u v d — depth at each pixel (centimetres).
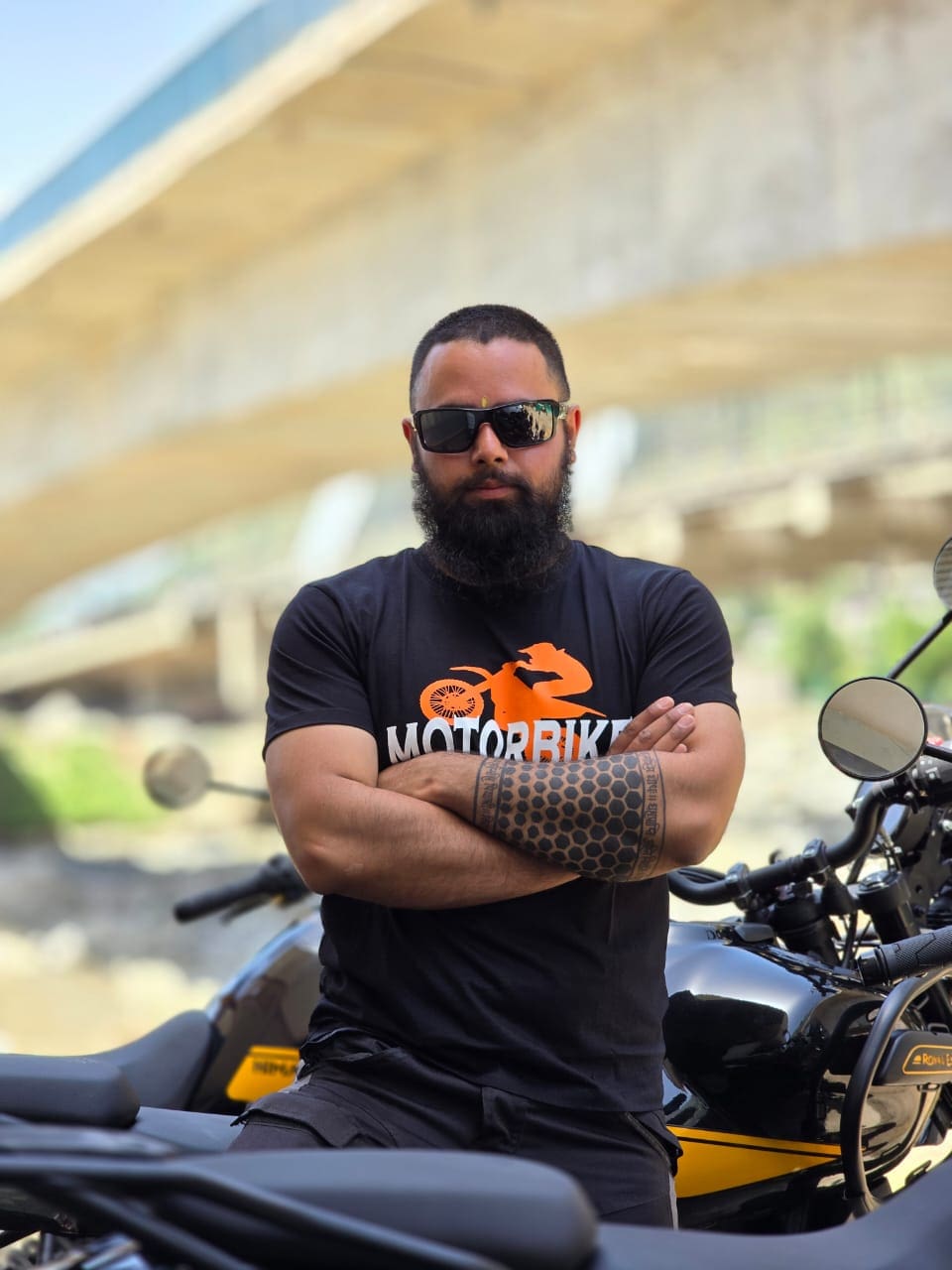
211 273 1753
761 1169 233
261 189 1511
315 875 212
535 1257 140
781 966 242
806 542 2519
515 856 208
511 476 223
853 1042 234
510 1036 204
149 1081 269
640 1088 209
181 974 1273
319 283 1595
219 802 3450
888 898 249
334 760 216
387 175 1493
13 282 1781
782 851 278
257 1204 133
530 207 1331
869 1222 173
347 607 226
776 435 2483
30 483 2194
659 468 2689
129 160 1554
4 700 5553
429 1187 142
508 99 1341
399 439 1969
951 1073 235
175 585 5209
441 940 209
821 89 1074
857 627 4219
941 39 995
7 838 3259
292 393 1639
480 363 226
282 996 279
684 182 1184
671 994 241
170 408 1855
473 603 225
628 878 208
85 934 1580
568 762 211
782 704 3897
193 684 5381
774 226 1109
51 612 6462
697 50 1171
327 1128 199
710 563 2684
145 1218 136
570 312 1297
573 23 1190
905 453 2156
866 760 216
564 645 223
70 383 2064
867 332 1436
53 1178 131
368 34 1201
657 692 222
